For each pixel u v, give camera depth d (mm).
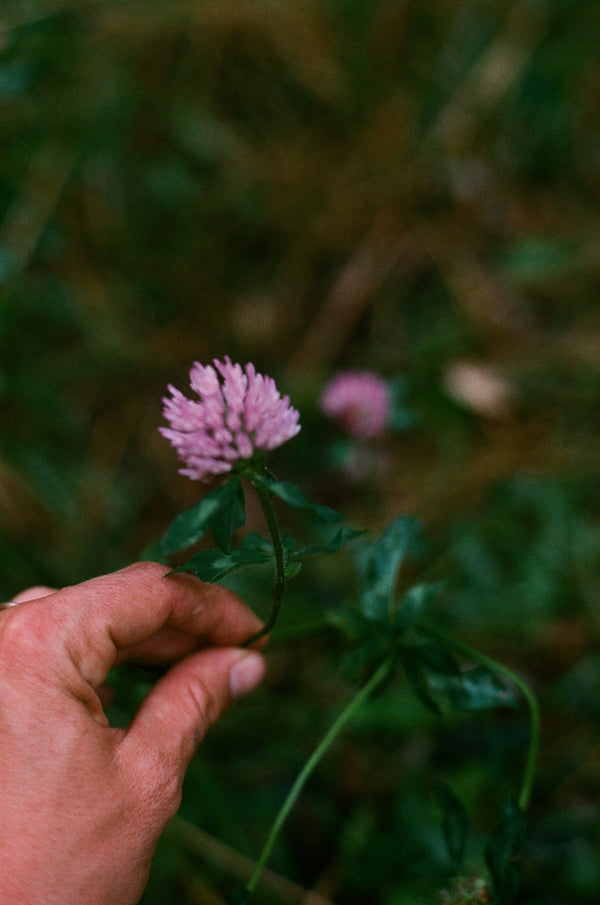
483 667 305
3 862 234
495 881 276
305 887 365
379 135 584
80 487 469
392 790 382
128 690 328
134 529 473
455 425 496
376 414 439
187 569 249
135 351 511
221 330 529
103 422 496
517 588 436
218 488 240
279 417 242
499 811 371
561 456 480
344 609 307
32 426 474
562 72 582
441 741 394
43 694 244
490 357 514
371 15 596
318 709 406
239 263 551
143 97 550
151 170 543
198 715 275
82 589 260
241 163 565
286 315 538
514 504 466
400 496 477
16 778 239
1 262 458
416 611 304
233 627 295
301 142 585
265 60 588
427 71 599
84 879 241
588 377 497
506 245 556
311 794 386
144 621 267
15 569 419
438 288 544
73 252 516
